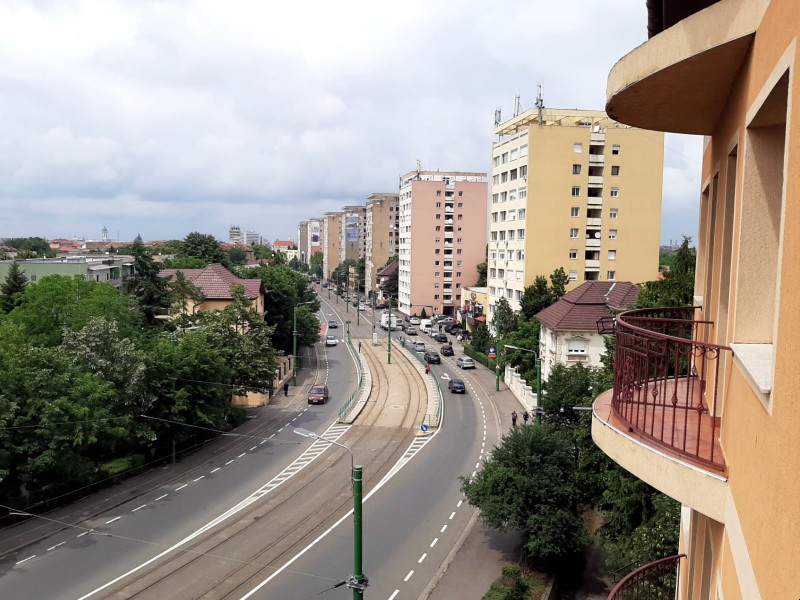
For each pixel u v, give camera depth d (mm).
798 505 2635
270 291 62562
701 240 8523
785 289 3070
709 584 6152
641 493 19422
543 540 21531
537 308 55281
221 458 34125
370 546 24047
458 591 21141
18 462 24453
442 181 100062
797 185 2945
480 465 33531
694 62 4855
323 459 34156
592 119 65000
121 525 25172
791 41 3209
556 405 28438
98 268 68438
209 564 22031
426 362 61531
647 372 5656
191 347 34438
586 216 61406
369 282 133875
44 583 20406
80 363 28141
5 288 46688
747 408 3910
